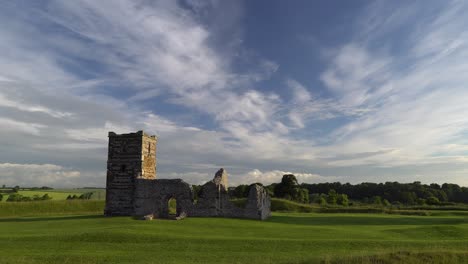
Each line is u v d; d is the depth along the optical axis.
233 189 113.94
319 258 25.19
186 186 50.28
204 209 49.69
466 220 50.22
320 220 49.41
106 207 52.50
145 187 50.69
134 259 25.09
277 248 28.84
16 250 27.12
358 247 29.94
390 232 37.91
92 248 28.16
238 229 37.97
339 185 168.62
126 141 53.31
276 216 54.44
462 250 28.91
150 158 55.34
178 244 29.45
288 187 113.44
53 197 105.69
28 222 43.00
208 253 27.03
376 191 156.38
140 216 47.34
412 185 158.75
